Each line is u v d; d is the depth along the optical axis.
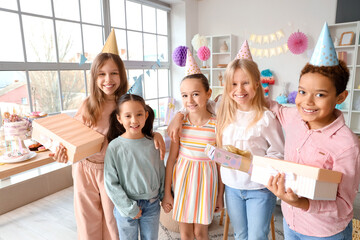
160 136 1.32
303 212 0.91
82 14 3.14
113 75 1.33
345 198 0.78
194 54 4.78
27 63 2.57
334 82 0.76
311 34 3.84
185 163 1.25
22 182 2.28
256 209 1.13
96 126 1.36
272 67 4.21
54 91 2.89
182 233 1.30
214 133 1.24
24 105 2.63
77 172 1.37
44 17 2.71
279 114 1.13
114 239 1.38
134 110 1.18
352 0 3.46
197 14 4.77
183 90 1.19
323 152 0.83
